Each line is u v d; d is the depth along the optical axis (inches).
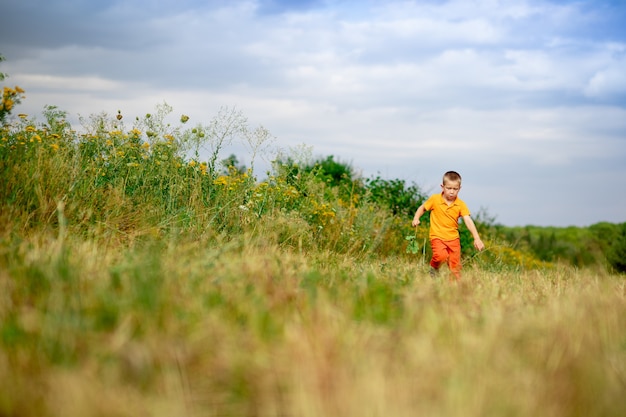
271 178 328.5
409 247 287.1
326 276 176.6
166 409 81.9
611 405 88.5
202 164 292.5
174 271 143.4
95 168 261.7
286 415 83.4
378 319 124.6
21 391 84.4
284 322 115.8
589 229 1002.1
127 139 283.9
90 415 79.1
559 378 94.3
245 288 140.1
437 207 278.2
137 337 105.0
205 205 277.1
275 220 289.7
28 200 215.2
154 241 194.9
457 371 92.0
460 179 275.3
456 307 137.9
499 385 89.3
